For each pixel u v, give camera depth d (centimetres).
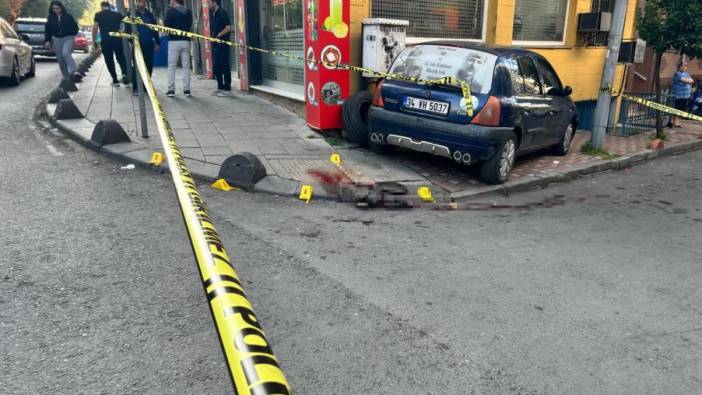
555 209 587
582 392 262
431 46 672
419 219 521
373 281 373
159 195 524
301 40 927
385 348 291
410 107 641
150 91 488
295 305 334
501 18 973
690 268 430
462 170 691
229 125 827
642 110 1152
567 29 1124
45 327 294
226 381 256
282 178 598
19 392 241
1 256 376
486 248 451
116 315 309
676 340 315
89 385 249
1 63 1142
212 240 190
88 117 809
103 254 388
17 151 654
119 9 746
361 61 815
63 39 1111
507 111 604
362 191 560
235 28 1194
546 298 362
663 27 962
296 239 445
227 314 139
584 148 878
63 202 493
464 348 296
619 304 359
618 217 569
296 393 251
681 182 748
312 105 813
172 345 283
